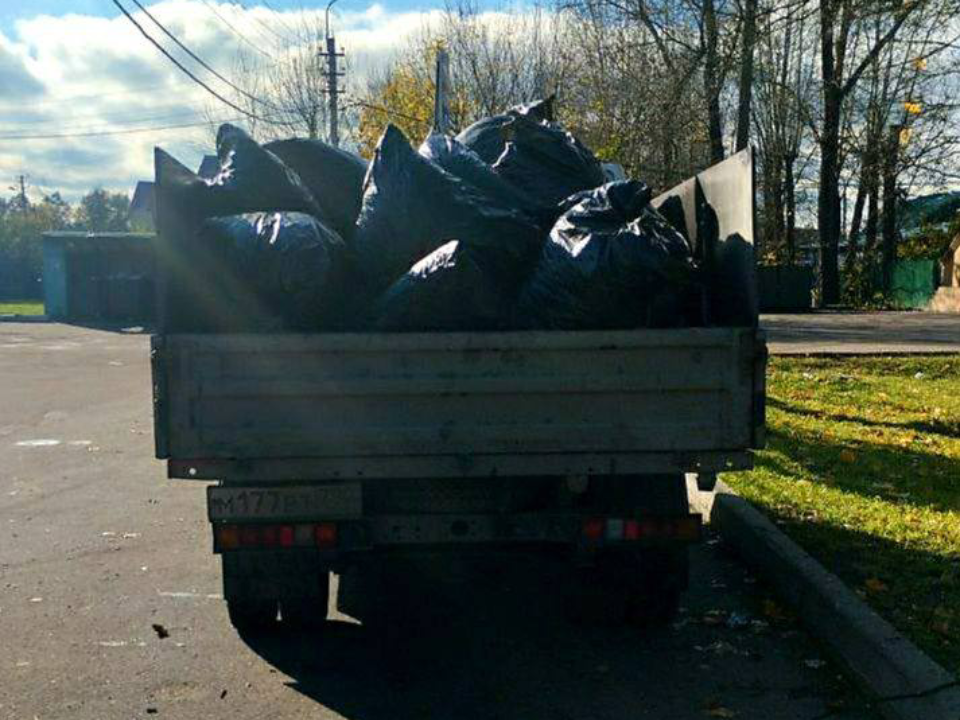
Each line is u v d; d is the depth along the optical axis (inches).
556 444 161.9
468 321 169.8
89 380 639.1
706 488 165.9
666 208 232.2
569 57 963.3
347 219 213.9
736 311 177.9
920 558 211.5
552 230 182.1
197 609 207.2
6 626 196.4
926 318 1150.3
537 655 180.9
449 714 155.6
